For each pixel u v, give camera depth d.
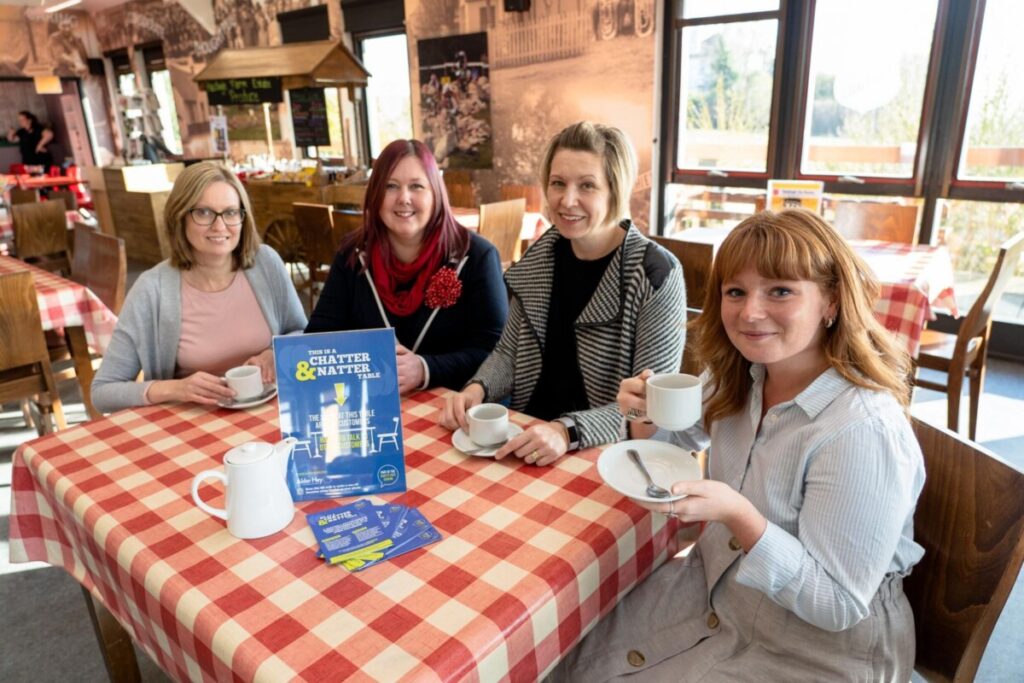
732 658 0.89
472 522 0.89
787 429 0.90
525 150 4.85
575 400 1.42
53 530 1.17
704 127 4.08
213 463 1.08
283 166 5.76
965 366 2.33
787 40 3.62
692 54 4.00
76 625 1.73
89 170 6.81
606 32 4.18
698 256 2.30
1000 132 3.17
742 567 0.80
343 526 0.88
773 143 3.79
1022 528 0.78
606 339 1.33
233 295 1.63
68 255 3.92
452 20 4.99
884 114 3.45
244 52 5.50
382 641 0.68
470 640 0.68
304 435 0.95
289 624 0.71
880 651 0.84
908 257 2.59
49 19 8.62
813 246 0.83
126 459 1.11
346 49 4.90
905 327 2.22
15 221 3.70
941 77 3.23
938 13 3.15
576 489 0.97
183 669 0.81
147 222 6.17
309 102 5.40
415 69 5.36
